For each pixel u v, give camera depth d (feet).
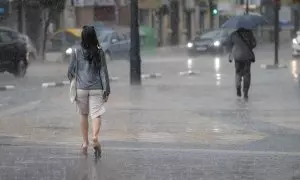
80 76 70.38
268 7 461.37
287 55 298.15
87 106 70.95
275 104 115.03
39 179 59.93
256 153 72.18
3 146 76.69
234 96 127.65
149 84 154.30
